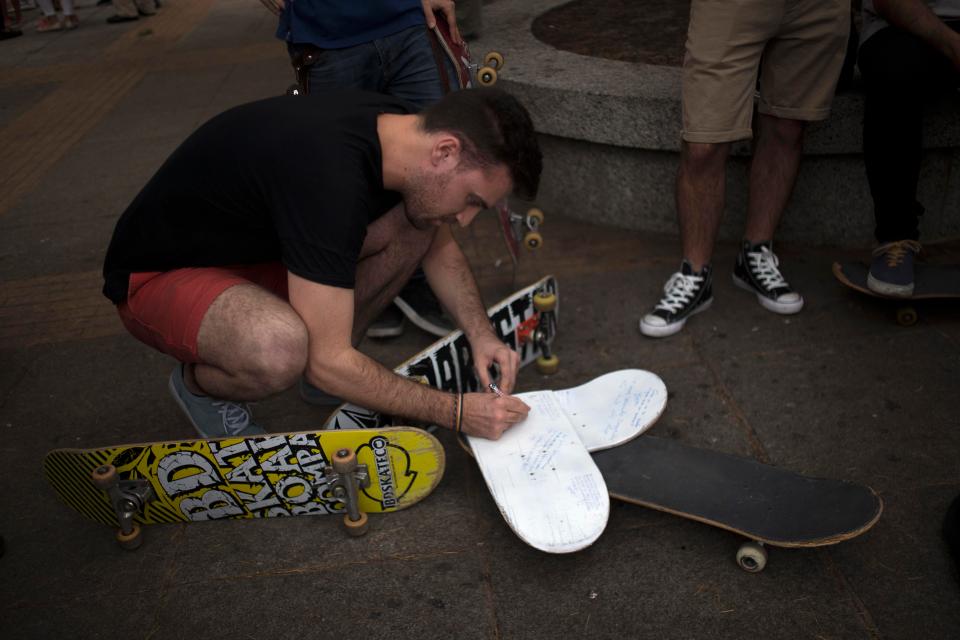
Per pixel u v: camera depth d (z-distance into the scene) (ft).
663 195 11.32
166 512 6.96
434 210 6.08
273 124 6.01
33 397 8.93
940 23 8.29
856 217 10.77
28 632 6.12
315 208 5.74
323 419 8.17
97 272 11.61
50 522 7.20
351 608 6.16
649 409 7.43
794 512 6.25
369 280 7.58
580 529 6.11
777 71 8.95
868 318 9.32
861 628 5.71
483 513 6.96
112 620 6.19
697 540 6.55
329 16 8.55
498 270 11.05
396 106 6.33
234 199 6.13
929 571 6.11
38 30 28.68
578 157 11.76
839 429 7.64
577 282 10.59
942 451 7.25
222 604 6.26
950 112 9.74
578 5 15.97
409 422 7.64
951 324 9.07
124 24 28.91
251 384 6.55
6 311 10.73
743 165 10.72
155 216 6.51
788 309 9.46
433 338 9.59
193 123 17.79
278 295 7.25
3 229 13.21
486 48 13.28
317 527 6.93
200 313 6.47
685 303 9.33
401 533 6.81
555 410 7.36
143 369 9.30
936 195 10.61
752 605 5.95
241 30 26.58
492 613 6.03
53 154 16.58
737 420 7.89
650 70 11.59
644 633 5.79
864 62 8.82
